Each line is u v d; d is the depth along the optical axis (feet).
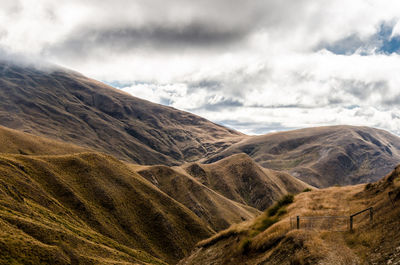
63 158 382.22
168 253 330.75
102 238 247.09
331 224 72.23
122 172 422.00
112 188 372.58
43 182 312.50
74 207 304.09
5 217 149.18
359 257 51.29
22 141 597.11
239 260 76.07
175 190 590.55
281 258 62.54
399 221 55.83
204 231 395.55
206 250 99.09
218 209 543.80
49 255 133.90
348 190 107.55
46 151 609.42
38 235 150.41
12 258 118.11
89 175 370.32
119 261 172.96
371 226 61.16
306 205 93.25
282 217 90.02
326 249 57.06
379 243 52.65
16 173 274.98
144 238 330.34
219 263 82.17
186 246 355.56
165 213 383.45
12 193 200.13
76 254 150.41
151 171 635.25
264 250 71.92
